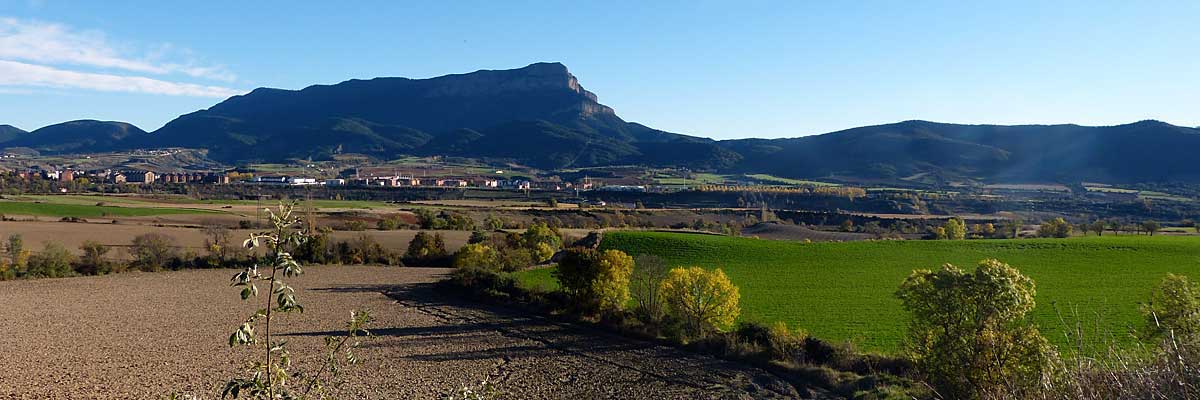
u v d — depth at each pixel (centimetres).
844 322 4278
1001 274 2125
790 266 6738
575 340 4103
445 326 4575
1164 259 6594
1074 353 955
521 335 4266
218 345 4019
